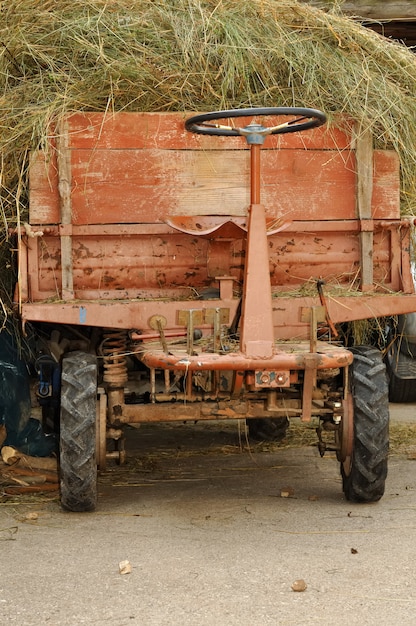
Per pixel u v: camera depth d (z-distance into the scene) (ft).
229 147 18.78
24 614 12.41
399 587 13.23
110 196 18.43
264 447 24.26
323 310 16.46
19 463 20.59
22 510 18.13
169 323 17.84
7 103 18.81
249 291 16.29
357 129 19.12
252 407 17.49
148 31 19.52
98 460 17.72
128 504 18.49
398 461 22.40
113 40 19.29
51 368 19.94
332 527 16.48
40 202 18.26
